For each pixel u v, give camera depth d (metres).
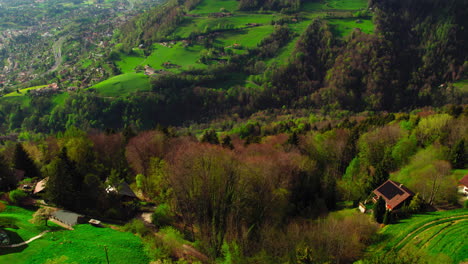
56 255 48.09
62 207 65.69
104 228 60.06
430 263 44.00
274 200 67.50
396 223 60.06
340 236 54.28
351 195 78.44
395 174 78.19
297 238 56.28
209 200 65.69
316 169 83.94
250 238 59.00
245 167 70.56
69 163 69.12
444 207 63.75
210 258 55.44
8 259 45.53
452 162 77.62
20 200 66.12
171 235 57.00
